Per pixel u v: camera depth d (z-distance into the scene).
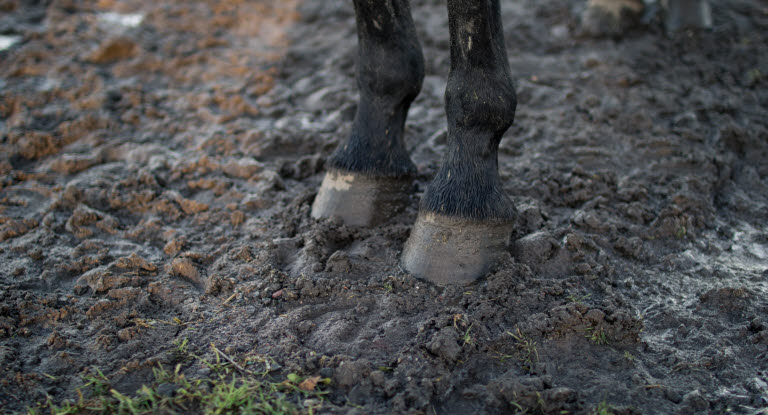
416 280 2.31
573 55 4.36
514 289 2.25
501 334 2.07
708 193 2.97
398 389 1.88
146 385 1.91
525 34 4.65
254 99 3.98
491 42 2.08
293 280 2.36
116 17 5.07
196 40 4.71
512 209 2.34
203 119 3.72
